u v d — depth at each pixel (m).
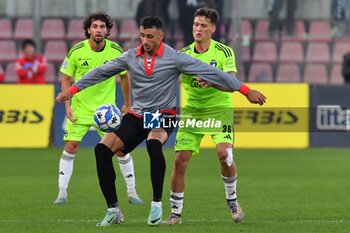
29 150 46.94
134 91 23.20
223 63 24.19
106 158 22.89
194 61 22.72
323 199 30.30
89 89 29.61
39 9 53.34
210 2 55.84
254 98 22.77
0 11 60.31
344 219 25.31
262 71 59.69
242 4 60.44
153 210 23.11
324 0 61.03
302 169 39.91
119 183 35.12
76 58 29.47
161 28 22.66
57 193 31.77
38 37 53.25
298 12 60.94
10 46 59.59
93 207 28.00
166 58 22.78
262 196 31.11
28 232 22.47
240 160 43.28
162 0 57.47
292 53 60.44
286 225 23.95
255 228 23.30
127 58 23.06
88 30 29.33
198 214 26.39
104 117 22.83
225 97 24.19
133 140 23.12
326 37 61.03
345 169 39.91
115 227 23.14
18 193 31.75
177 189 24.09
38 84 47.69
